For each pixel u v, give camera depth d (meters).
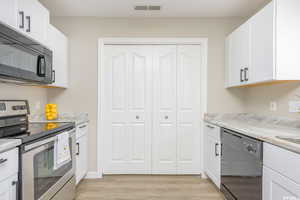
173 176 3.42
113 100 3.48
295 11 2.02
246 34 2.61
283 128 2.24
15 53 1.73
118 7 3.02
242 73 2.71
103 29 3.37
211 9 3.09
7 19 1.72
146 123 3.49
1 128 1.84
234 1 2.84
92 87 3.36
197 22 3.38
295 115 2.25
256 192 1.81
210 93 3.40
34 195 1.63
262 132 1.94
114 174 3.48
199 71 3.48
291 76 2.03
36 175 1.66
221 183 2.67
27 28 2.02
